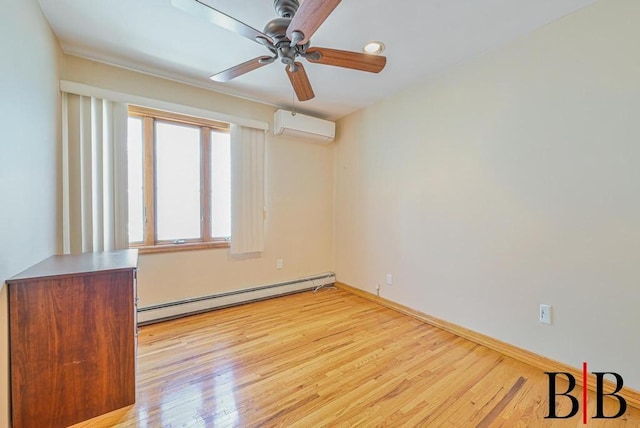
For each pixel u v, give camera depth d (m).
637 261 1.56
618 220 1.62
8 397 1.25
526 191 1.99
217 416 1.46
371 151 3.29
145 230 2.65
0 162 1.15
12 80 1.27
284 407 1.53
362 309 3.01
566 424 1.42
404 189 2.90
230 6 1.69
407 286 2.88
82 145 2.16
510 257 2.09
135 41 2.05
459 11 1.73
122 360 1.50
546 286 1.90
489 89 2.19
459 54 2.23
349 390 1.67
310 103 3.25
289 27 1.37
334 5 1.20
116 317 1.48
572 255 1.79
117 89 2.39
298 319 2.72
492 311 2.20
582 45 1.72
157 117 2.68
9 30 1.24
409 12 1.73
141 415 1.46
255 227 3.15
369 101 3.18
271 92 2.94
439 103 2.55
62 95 2.08
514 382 1.76
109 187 2.30
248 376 1.80
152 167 2.68
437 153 2.58
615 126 1.62
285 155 3.45
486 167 2.22
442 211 2.55
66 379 1.38
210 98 2.87
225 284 3.04
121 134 2.35
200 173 2.96
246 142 3.06
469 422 1.43
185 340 2.27
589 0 1.65
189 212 2.90
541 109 1.91
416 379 1.78
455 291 2.45
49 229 1.80
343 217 3.73
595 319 1.70
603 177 1.66
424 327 2.56
